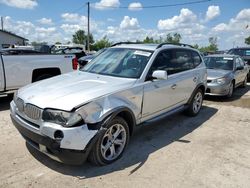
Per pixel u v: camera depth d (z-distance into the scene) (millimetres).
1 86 6496
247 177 3697
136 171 3725
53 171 3627
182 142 4840
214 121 6234
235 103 8297
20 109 3803
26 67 7004
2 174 3514
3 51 8180
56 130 3258
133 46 5219
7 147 4312
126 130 4055
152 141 4832
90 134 3383
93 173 3617
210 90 8445
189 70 5965
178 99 5562
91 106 3455
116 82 4148
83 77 4500
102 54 5418
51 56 7660
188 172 3760
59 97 3523
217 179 3611
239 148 4672
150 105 4609
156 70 4707
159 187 3371
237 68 9734
